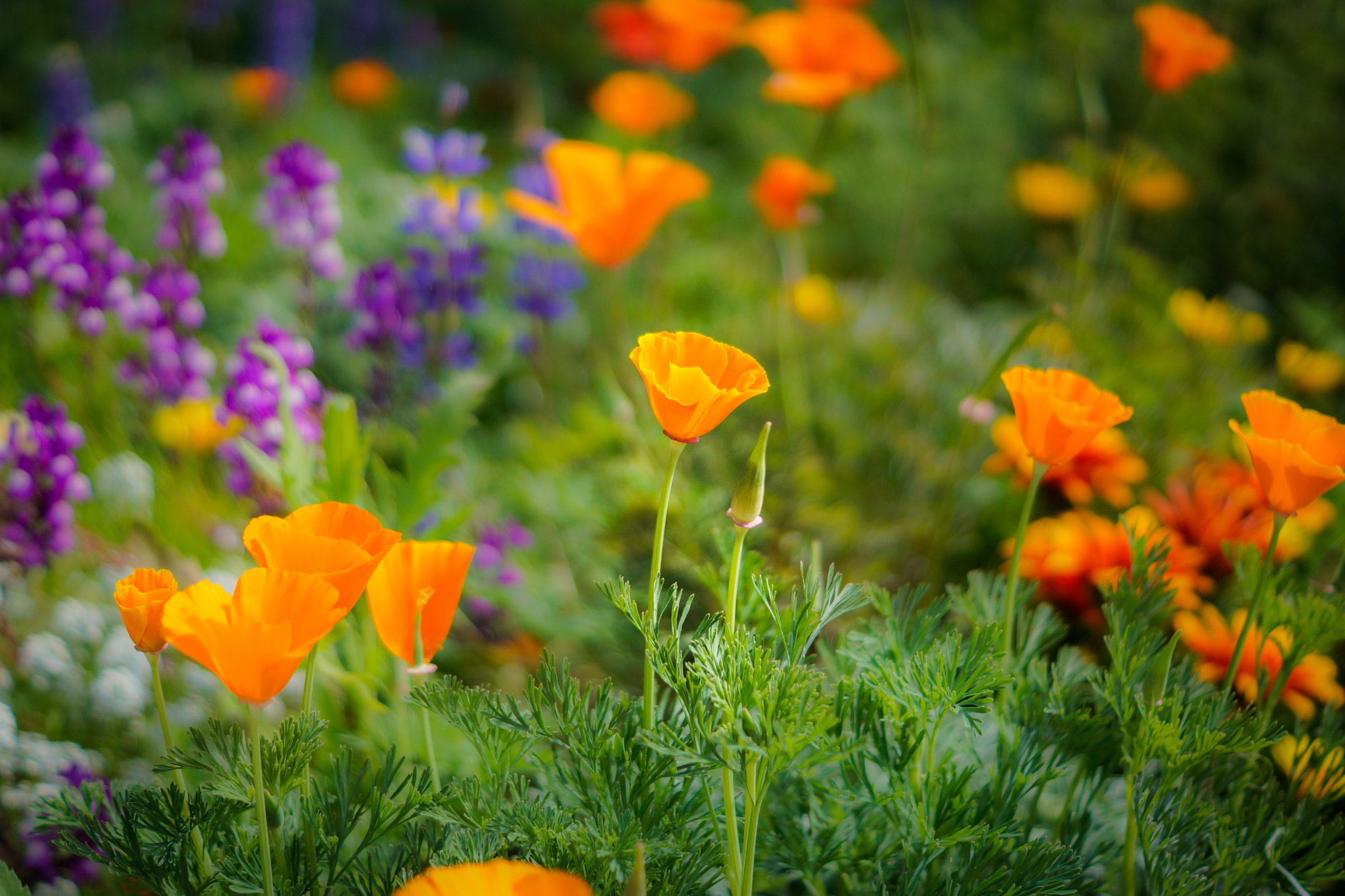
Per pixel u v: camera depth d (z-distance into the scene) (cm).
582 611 175
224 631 116
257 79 420
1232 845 129
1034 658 135
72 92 375
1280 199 371
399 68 581
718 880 126
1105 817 135
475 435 246
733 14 263
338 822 124
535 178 247
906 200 334
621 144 419
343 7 602
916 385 259
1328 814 136
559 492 202
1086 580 159
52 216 172
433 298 206
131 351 196
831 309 269
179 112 431
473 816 124
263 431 156
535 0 606
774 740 122
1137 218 376
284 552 120
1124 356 249
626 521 190
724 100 500
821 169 393
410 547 123
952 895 126
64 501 154
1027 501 131
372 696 138
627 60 505
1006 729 132
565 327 293
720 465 203
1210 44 226
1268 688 141
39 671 146
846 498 214
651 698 125
